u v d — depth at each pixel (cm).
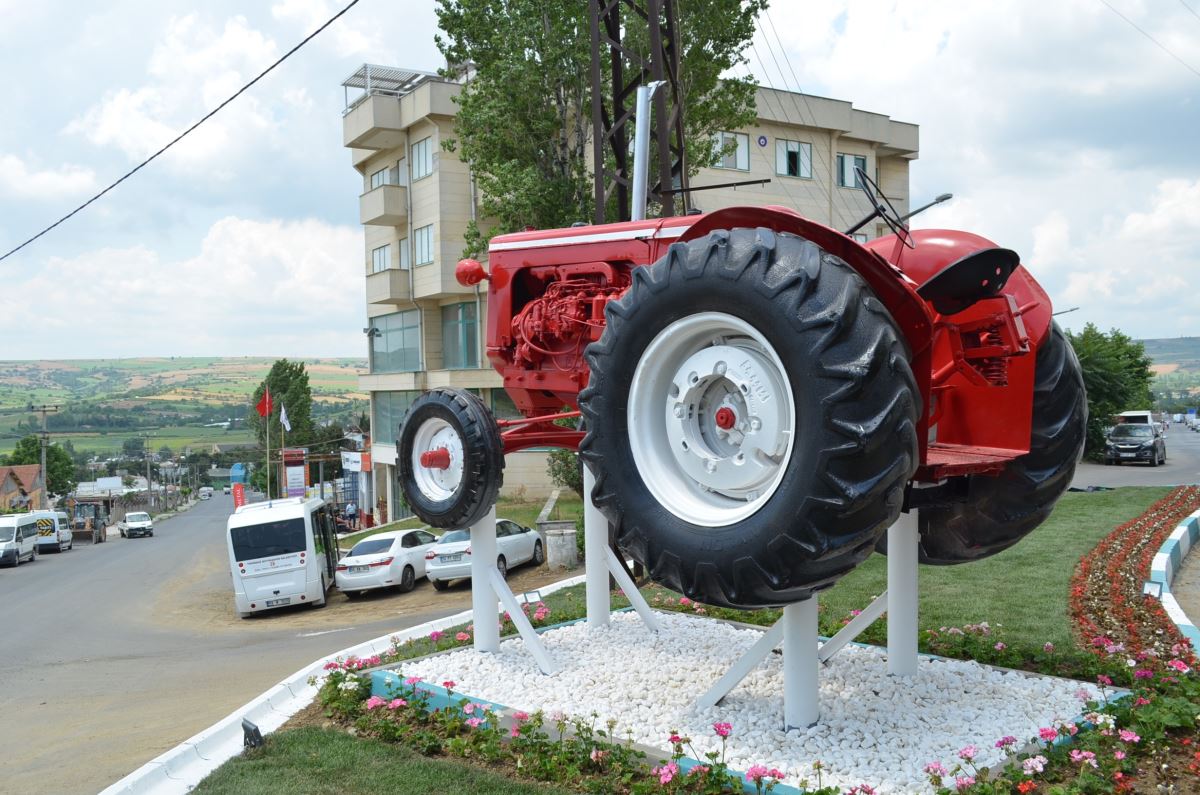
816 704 470
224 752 552
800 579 363
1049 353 506
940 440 530
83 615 1833
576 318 620
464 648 691
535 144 1977
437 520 646
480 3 1925
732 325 381
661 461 411
